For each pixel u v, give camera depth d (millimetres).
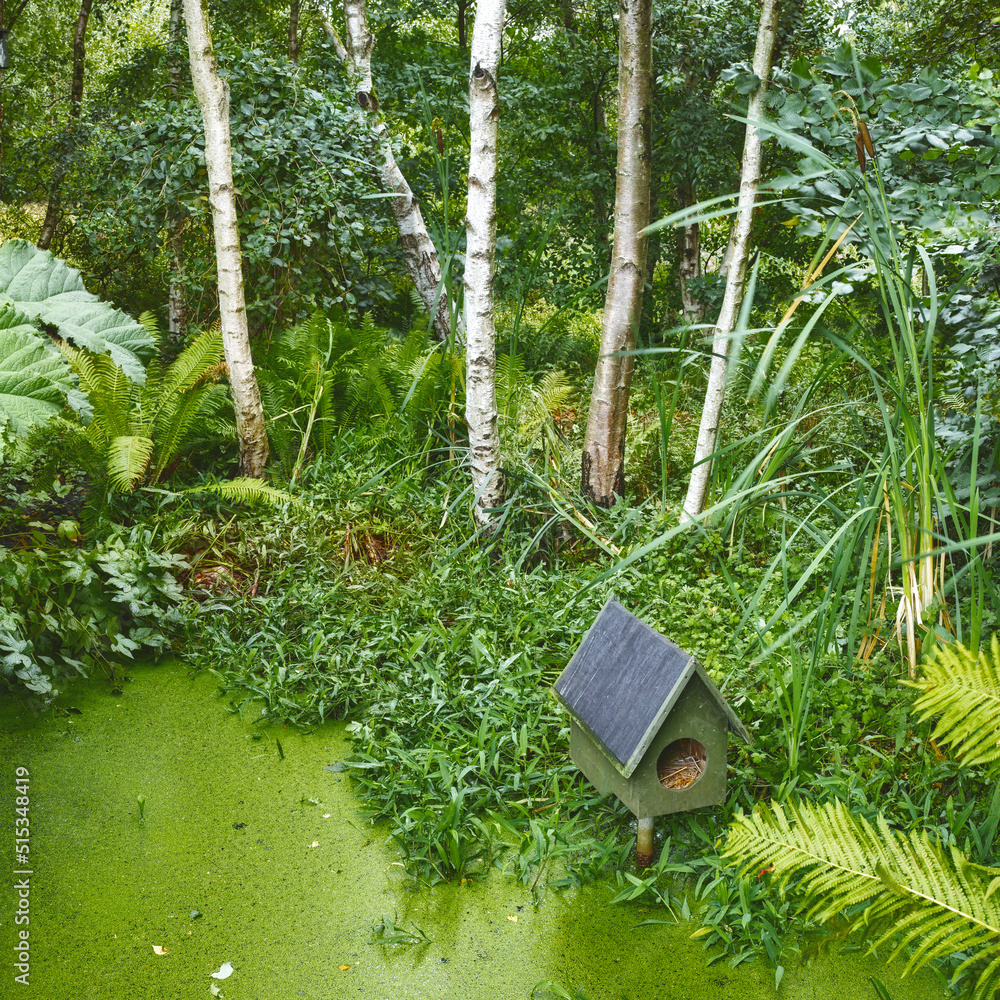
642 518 4270
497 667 3229
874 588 3102
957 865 1809
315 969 2162
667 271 10562
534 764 2824
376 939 2240
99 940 2230
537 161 9305
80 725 3174
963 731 1843
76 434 4379
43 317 3602
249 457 4891
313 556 4156
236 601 3961
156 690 3434
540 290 9336
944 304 3070
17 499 4414
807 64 3232
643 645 2371
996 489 3062
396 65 8750
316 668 3385
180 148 5891
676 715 2248
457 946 2238
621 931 2287
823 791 2623
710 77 8688
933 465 2781
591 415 4555
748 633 3277
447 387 5250
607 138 9141
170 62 8625
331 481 4781
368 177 6762
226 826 2688
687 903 2344
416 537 4430
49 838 2590
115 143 6133
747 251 3902
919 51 6254
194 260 6258
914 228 3109
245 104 5895
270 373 5301
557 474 4750
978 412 2574
